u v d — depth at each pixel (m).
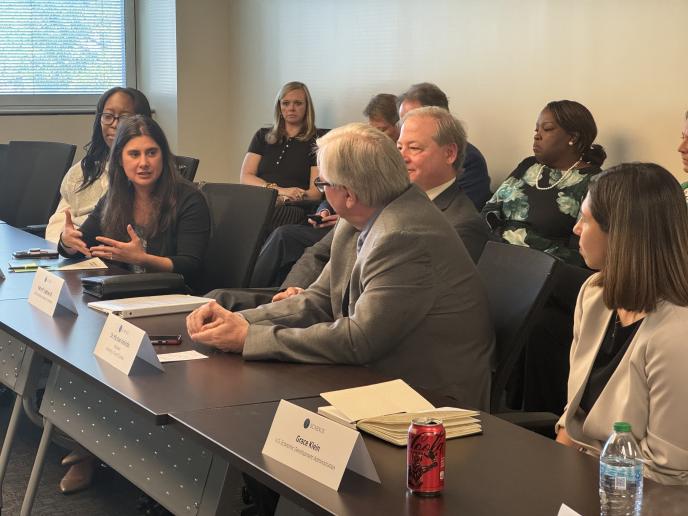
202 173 7.25
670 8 3.94
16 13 7.04
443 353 2.31
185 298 2.85
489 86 4.88
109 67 7.44
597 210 1.89
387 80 5.61
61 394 2.50
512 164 4.80
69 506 3.00
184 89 7.07
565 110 4.00
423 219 2.33
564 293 3.17
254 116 6.96
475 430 1.73
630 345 1.86
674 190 1.83
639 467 1.49
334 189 2.37
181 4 6.95
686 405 1.75
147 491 2.06
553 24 4.48
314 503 1.42
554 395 3.15
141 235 3.41
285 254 4.55
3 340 2.77
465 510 1.39
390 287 2.24
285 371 2.14
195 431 1.73
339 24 5.96
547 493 1.46
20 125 6.98
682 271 1.80
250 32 6.90
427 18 5.25
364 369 2.19
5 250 3.79
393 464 1.57
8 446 2.78
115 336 2.20
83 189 4.27
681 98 3.92
